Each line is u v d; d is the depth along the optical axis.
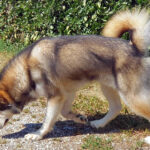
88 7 9.37
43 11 10.43
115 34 5.96
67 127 6.41
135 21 5.60
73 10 9.70
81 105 7.26
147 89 5.43
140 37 5.50
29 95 5.89
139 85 5.43
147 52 5.54
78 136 6.04
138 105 5.51
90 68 5.61
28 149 5.61
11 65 5.84
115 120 6.60
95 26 9.36
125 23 5.75
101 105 7.29
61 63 5.64
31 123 6.56
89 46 5.60
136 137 5.94
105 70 5.58
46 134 6.09
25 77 5.74
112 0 9.10
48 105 5.84
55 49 5.66
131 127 6.34
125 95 5.56
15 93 5.78
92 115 6.88
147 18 5.57
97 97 7.76
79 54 5.60
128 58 5.43
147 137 5.75
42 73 5.66
